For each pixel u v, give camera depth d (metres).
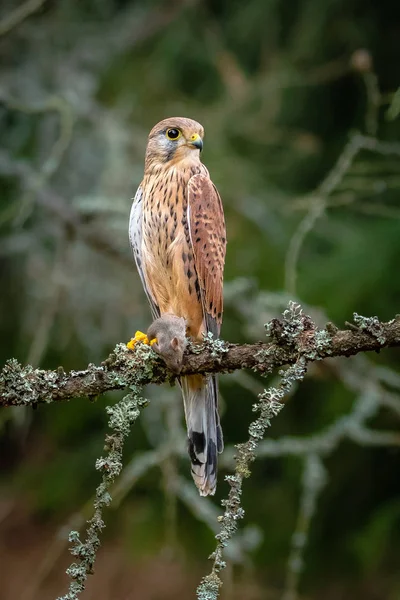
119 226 10.84
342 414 11.30
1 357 13.38
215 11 13.24
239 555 9.22
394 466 11.91
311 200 8.98
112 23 13.13
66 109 9.84
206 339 5.96
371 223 11.77
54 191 12.22
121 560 13.27
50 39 12.66
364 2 12.27
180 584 12.80
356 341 5.55
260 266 11.88
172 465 9.42
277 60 12.55
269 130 12.21
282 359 5.75
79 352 12.73
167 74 13.12
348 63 12.02
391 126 11.94
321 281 11.05
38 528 14.23
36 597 13.32
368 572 11.51
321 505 11.88
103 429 13.05
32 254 12.30
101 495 5.18
